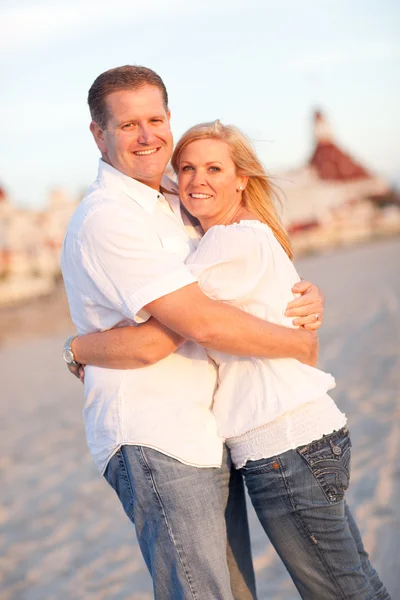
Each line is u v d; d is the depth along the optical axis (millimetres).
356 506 5148
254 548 5059
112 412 2480
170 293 2355
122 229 2412
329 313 14984
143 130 2564
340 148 39906
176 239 2631
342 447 2475
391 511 4969
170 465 2422
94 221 2449
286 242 2768
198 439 2455
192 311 2352
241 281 2490
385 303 15188
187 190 2699
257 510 2537
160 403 2467
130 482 2465
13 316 20344
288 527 2475
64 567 5332
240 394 2494
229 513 2658
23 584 5152
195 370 2547
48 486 6992
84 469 7367
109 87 2576
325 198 37781
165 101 2686
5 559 5586
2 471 7566
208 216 2709
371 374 9023
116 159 2607
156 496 2424
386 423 6969
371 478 5605
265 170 2723
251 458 2461
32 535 5953
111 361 2488
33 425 9227
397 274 20516
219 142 2658
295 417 2438
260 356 2434
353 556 2479
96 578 5094
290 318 2520
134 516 2498
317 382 2482
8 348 15992
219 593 2412
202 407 2523
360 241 37000
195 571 2404
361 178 40094
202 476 2453
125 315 2434
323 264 27672
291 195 37156
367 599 2479
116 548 5527
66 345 2584
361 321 13367
